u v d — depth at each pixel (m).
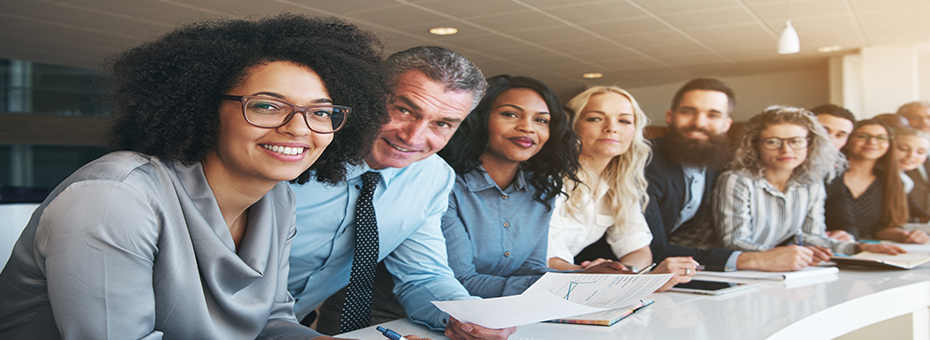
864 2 4.45
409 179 1.39
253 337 0.91
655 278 1.23
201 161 0.83
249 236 0.89
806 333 1.22
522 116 1.66
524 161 1.75
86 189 0.70
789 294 1.49
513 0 4.32
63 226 0.68
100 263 0.69
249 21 0.90
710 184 2.80
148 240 0.73
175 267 0.78
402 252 1.42
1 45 5.68
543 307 0.97
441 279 1.33
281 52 0.81
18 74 9.99
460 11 4.59
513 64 6.73
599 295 1.19
